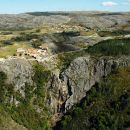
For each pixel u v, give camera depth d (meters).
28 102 152.50
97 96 154.62
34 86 158.50
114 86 155.75
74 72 165.75
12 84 154.25
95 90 157.75
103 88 157.12
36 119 148.62
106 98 151.62
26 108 149.62
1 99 146.88
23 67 162.38
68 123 146.88
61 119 152.62
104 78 163.38
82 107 152.12
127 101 142.75
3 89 150.50
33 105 152.88
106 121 138.50
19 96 152.00
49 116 154.12
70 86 161.62
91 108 149.12
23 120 144.50
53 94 159.75
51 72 165.50
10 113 144.00
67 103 157.38
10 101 148.25
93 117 143.38
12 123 139.25
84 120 144.00
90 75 166.00
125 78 158.88
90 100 154.00
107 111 143.00
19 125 140.88
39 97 156.62
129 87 152.00
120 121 135.50
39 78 161.88
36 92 157.25
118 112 140.25
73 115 150.38
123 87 153.62
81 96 160.00
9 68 159.62
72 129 142.75
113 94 152.00
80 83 162.62
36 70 164.38
